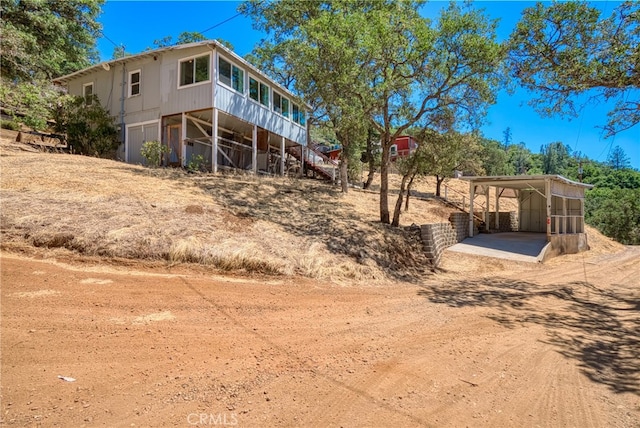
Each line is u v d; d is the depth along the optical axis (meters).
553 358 4.10
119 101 16.48
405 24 9.72
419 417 2.66
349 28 9.62
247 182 13.73
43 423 2.27
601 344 4.70
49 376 2.82
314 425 2.48
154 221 7.18
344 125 10.69
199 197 9.59
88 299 4.46
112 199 7.89
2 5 15.82
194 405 2.62
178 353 3.42
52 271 5.19
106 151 15.31
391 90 10.38
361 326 4.75
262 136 19.52
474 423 2.64
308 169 23.41
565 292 8.38
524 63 7.85
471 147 21.14
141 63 15.99
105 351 3.31
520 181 16.97
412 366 3.58
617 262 14.45
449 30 9.61
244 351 3.62
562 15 6.89
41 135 16.22
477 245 15.24
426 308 6.01
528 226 22.41
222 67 15.19
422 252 11.41
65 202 7.24
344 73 9.76
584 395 3.21
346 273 7.77
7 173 8.57
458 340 4.49
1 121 16.16
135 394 2.69
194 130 17.12
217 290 5.49
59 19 18.52
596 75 6.88
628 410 2.96
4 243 5.73
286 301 5.50
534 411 2.87
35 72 16.69
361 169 24.20
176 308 4.59
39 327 3.62
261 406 2.68
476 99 11.13
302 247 8.24
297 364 3.43
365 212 13.96
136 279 5.41
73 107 15.06
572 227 18.94
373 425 2.52
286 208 11.20
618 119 7.80
